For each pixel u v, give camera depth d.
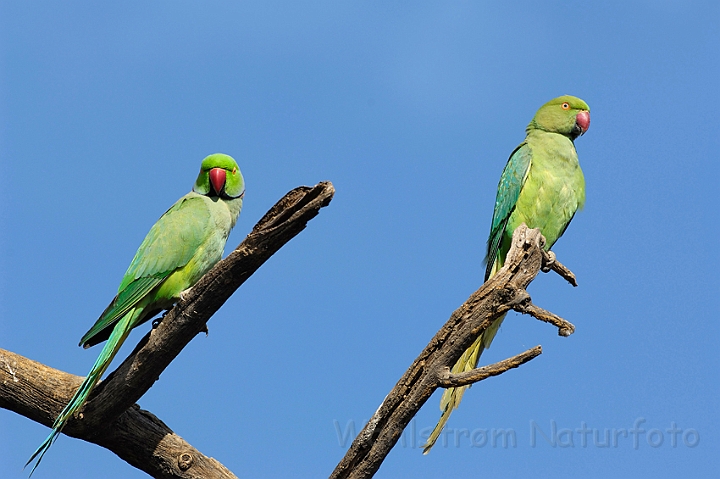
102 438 10.25
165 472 10.50
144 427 10.43
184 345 9.41
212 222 12.03
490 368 8.77
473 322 9.02
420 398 9.06
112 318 10.99
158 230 11.67
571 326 9.04
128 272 11.39
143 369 9.45
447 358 9.02
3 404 10.34
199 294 8.91
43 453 9.28
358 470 9.31
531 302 9.09
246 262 8.52
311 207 8.02
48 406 10.25
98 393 9.81
